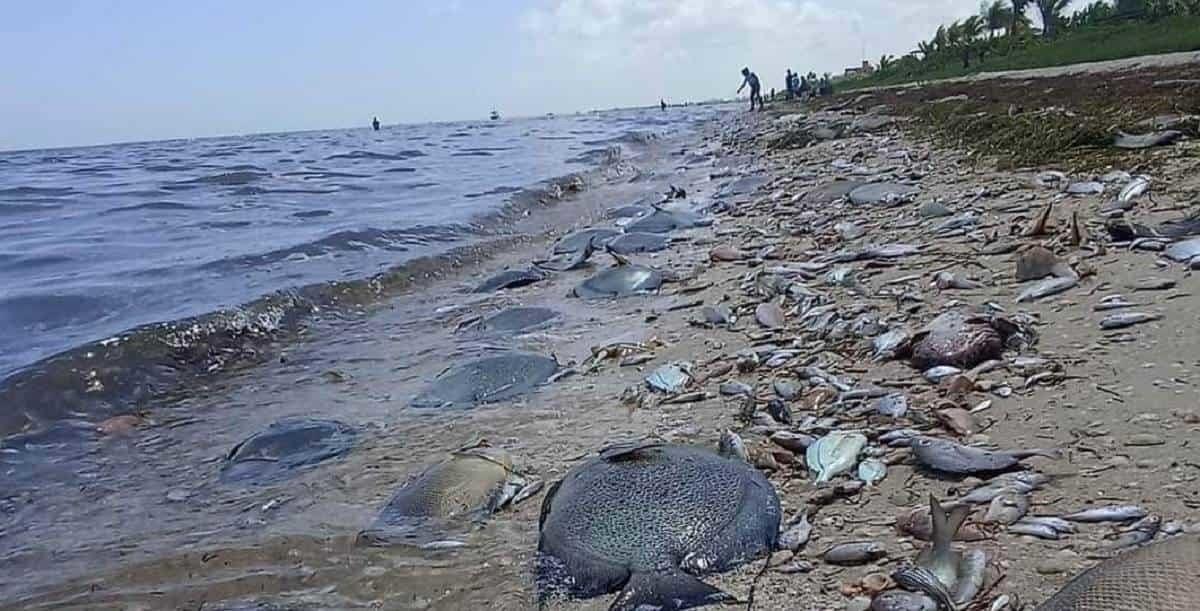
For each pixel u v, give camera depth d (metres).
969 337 4.93
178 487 4.84
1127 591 2.10
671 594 3.06
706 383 5.36
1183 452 3.48
